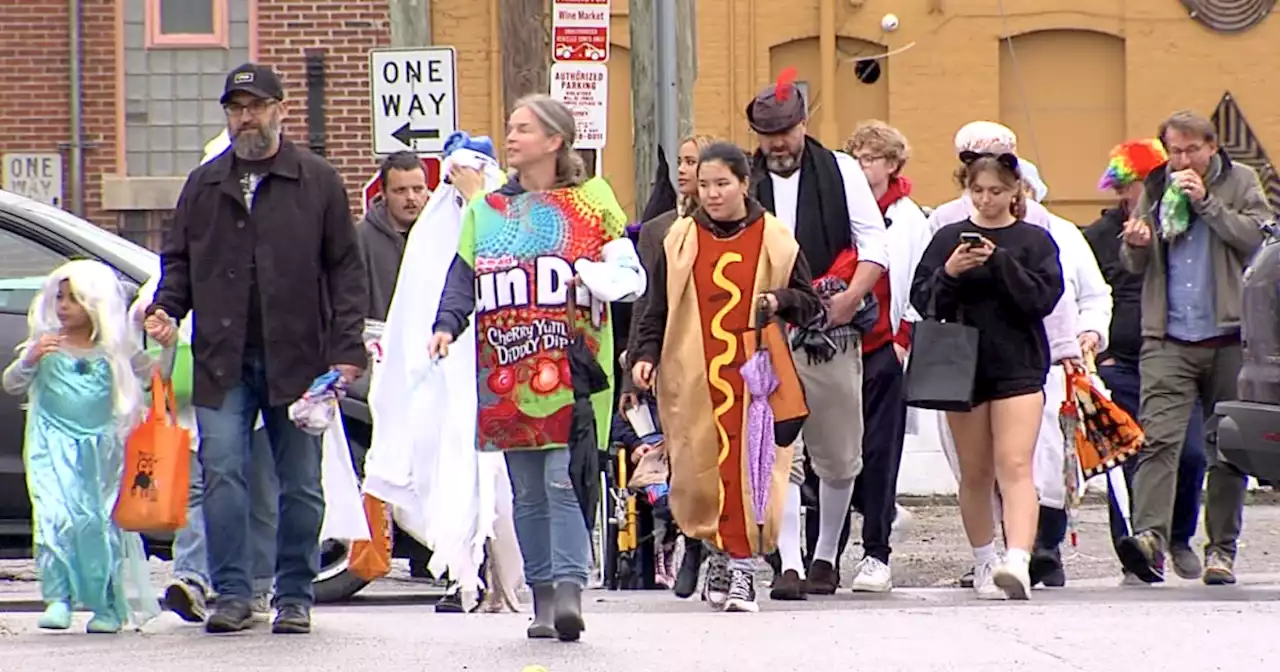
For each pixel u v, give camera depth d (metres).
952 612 26.02
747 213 26.41
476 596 27.86
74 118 61.72
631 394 27.59
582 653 22.19
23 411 30.69
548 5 41.47
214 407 23.72
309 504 24.09
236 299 23.64
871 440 30.77
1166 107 67.25
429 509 27.61
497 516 27.61
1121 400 35.00
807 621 25.05
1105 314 32.94
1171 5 67.06
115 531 25.06
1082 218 67.38
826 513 30.20
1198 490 33.84
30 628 25.47
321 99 61.69
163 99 62.03
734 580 26.56
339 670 21.17
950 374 28.20
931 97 67.06
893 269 30.95
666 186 31.73
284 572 24.25
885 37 66.81
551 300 22.44
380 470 27.70
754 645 22.80
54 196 61.69
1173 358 32.53
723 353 26.12
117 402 25.25
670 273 26.28
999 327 28.56
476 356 22.95
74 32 61.53
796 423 26.11
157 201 61.69
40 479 25.06
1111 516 33.25
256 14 61.88
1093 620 24.91
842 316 28.88
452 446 27.33
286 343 23.58
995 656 21.97
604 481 32.97
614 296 22.20
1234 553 32.62
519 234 22.59
